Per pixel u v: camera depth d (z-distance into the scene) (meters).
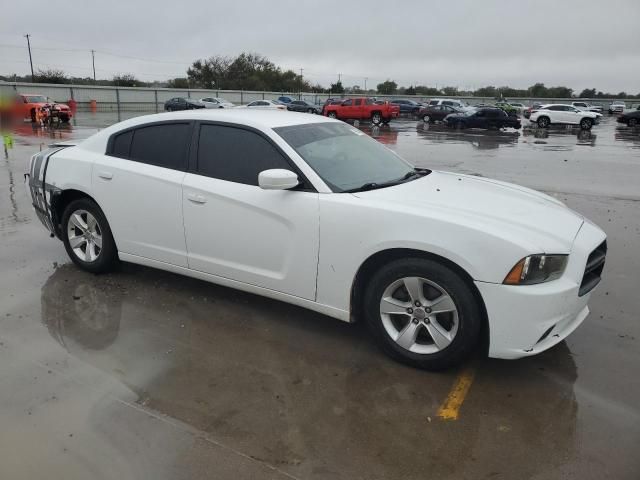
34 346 3.67
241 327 3.98
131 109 51.97
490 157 16.28
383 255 3.40
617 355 3.63
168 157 4.28
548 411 2.99
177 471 2.51
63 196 4.95
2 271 5.07
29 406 2.99
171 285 4.75
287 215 3.64
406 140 23.55
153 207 4.30
